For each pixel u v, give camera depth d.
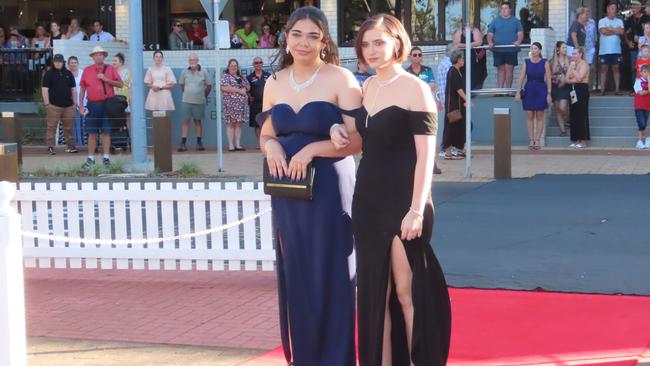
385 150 5.11
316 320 5.44
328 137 5.38
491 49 20.03
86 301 7.88
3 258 5.02
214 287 8.28
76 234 8.97
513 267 8.71
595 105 19.95
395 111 5.04
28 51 23.95
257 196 8.52
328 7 23.03
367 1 22.86
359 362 5.34
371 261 5.17
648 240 9.88
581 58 19.11
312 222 5.39
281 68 5.62
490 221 11.18
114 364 6.13
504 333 6.56
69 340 6.72
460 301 7.48
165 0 24.50
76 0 26.12
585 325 6.72
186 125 21.05
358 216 5.20
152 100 21.30
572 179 14.54
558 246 9.66
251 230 8.62
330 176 5.40
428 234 5.12
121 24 24.77
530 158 17.45
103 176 16.00
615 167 15.89
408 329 5.22
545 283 8.05
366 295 5.22
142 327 7.03
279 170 5.37
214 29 16.58
